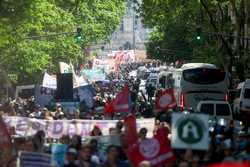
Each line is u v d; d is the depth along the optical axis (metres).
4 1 71.38
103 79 137.88
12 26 79.44
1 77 94.94
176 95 92.75
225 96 85.38
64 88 76.12
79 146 33.00
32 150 33.50
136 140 32.72
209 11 89.38
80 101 74.44
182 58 147.62
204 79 85.06
